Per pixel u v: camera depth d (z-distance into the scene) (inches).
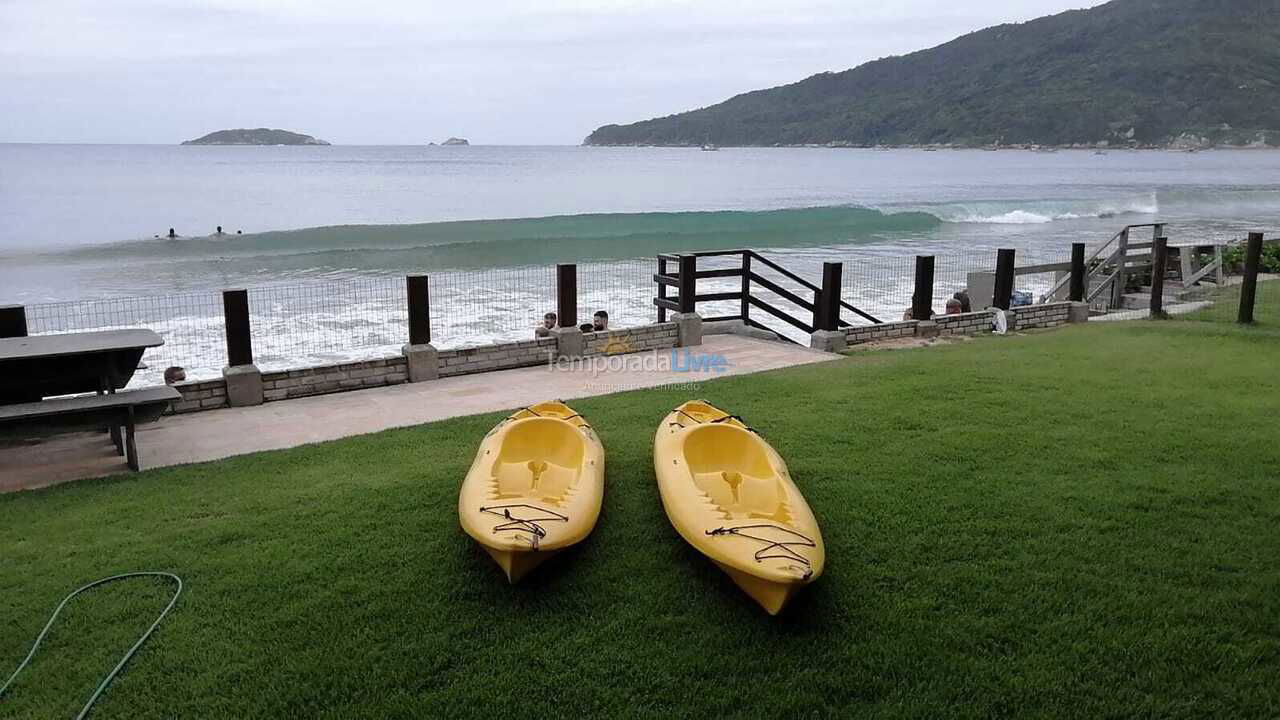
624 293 808.3
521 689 167.0
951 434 300.4
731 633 184.4
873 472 264.4
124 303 742.5
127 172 2883.9
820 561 186.9
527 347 430.0
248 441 310.0
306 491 252.2
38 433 259.4
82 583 199.0
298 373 370.9
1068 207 1808.6
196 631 181.6
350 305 730.8
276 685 165.9
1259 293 683.4
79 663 171.0
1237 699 161.5
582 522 206.5
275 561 208.8
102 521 233.5
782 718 160.1
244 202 1819.6
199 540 219.9
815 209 1606.8
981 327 534.9
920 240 1318.9
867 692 166.9
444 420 329.7
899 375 389.4
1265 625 182.4
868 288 842.8
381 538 221.6
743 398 354.9
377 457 284.5
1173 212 1812.3
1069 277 669.3
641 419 327.6
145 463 287.1
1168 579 200.2
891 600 194.2
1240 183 2861.7
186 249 1075.3
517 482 245.3
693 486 225.3
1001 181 3053.6
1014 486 252.5
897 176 3442.4
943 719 158.7
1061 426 309.0
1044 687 165.8
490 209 1822.1
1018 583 199.3
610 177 3211.1
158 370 527.8
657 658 176.9
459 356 412.5
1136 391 357.7
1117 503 239.6
